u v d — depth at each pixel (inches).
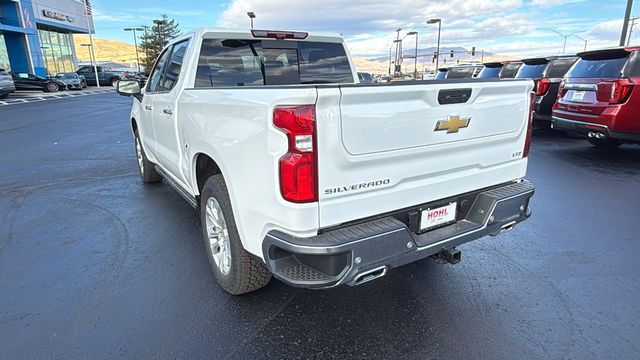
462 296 121.8
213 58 147.3
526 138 126.3
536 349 99.0
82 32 1777.8
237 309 115.0
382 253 90.3
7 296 121.7
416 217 103.0
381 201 94.9
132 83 202.7
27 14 1330.0
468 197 114.7
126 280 130.4
